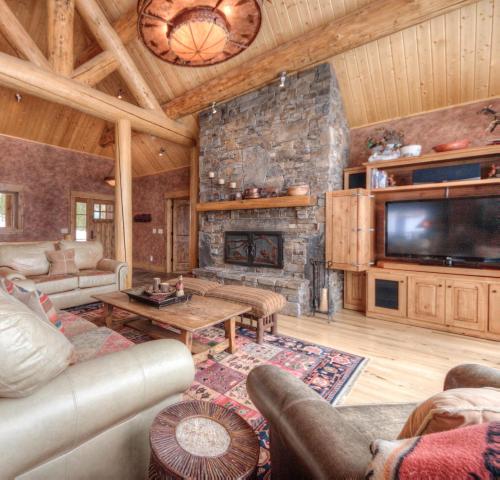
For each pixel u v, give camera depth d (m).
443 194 3.64
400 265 3.63
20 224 6.30
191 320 2.31
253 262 4.70
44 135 6.43
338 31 3.32
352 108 4.32
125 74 4.70
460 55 3.37
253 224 4.73
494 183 3.20
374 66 3.80
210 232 5.35
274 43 3.96
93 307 3.99
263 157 4.59
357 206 3.66
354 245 3.68
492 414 0.53
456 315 3.19
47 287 3.63
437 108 3.84
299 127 4.18
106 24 4.28
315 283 4.04
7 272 3.34
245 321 3.48
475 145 3.60
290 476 0.88
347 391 2.07
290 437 0.81
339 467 0.63
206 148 5.39
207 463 0.83
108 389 1.01
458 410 0.54
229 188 5.05
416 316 3.43
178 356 1.24
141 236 8.09
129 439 1.16
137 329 2.86
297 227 4.22
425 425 0.59
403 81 3.80
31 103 5.63
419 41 3.43
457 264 3.58
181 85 5.11
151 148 7.03
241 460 0.86
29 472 0.89
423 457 0.44
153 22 2.27
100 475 1.08
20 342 0.84
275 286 4.04
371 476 0.48
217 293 3.18
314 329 3.34
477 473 0.38
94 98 4.19
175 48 2.38
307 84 4.08
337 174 4.14
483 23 3.11
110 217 7.95
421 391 2.08
